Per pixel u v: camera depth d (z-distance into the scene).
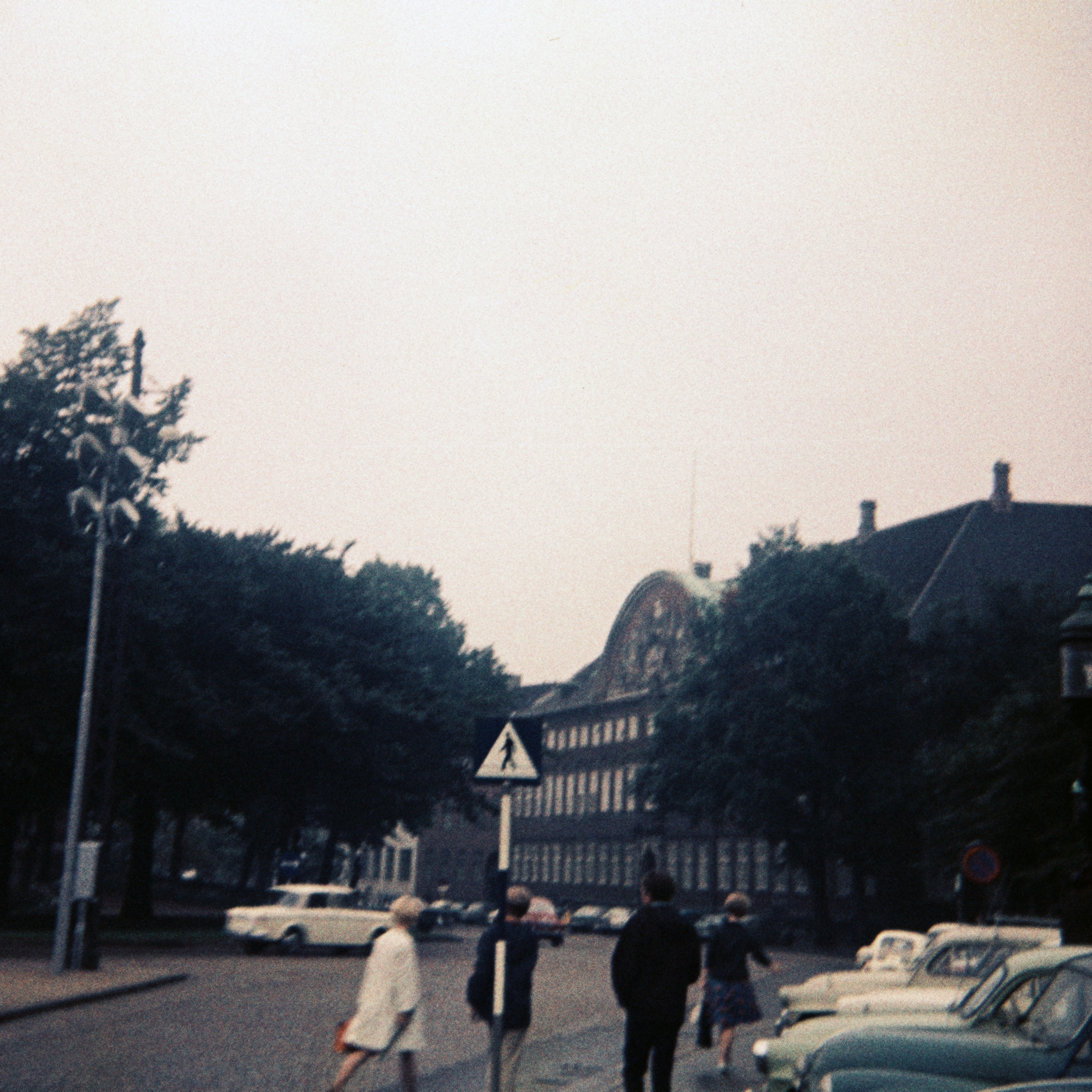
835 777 56.56
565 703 107.25
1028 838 36.88
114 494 28.83
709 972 15.84
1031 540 72.62
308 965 34.53
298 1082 13.95
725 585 76.94
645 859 90.38
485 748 11.48
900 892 63.31
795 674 56.59
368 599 52.09
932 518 77.25
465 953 42.78
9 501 39.88
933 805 54.28
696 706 61.12
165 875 99.06
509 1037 11.20
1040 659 41.19
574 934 75.06
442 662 61.12
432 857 120.62
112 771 29.50
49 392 41.41
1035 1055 7.75
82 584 39.47
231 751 46.84
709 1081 14.66
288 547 52.62
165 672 42.03
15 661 39.47
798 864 58.31
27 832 76.00
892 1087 7.60
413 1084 11.26
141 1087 13.27
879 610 57.78
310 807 56.19
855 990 14.73
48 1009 20.70
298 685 47.00
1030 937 13.74
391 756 50.09
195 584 45.44
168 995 24.00
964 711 56.66
